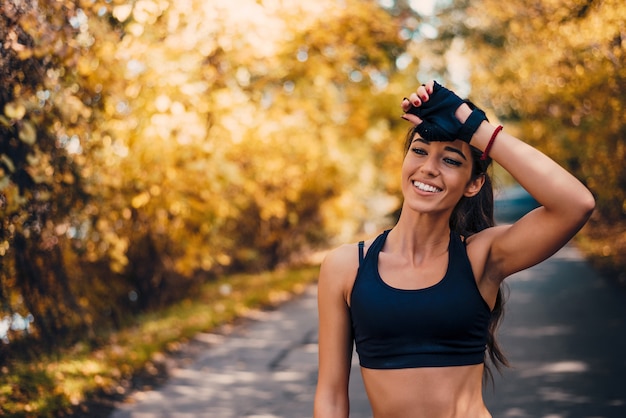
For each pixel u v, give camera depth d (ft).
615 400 20.30
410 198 7.89
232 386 23.94
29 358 22.97
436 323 7.74
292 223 57.00
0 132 20.01
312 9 36.88
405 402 7.82
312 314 38.81
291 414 20.81
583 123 49.96
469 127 7.57
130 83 26.73
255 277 54.90
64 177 23.16
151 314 37.24
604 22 34.53
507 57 64.59
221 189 33.86
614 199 54.49
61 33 20.77
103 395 22.22
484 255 7.94
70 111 22.65
